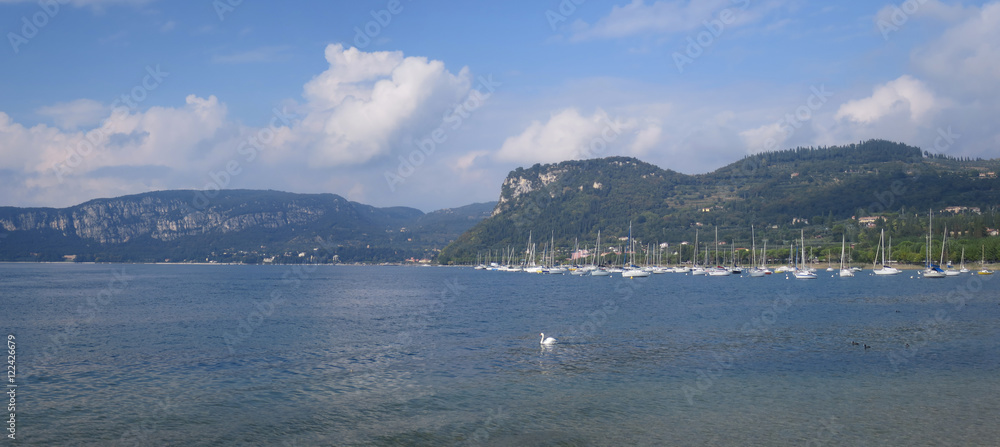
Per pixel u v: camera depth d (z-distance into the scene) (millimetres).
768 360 43281
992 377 37312
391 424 29453
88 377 39562
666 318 69438
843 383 36281
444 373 39969
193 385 37219
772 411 30688
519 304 91938
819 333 55938
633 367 41344
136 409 32219
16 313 81938
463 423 29469
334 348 49906
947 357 43625
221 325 66312
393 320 70250
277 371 40969
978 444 25656
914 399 32531
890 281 142875
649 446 26078
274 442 27281
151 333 59875
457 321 68750
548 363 42969
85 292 127875
